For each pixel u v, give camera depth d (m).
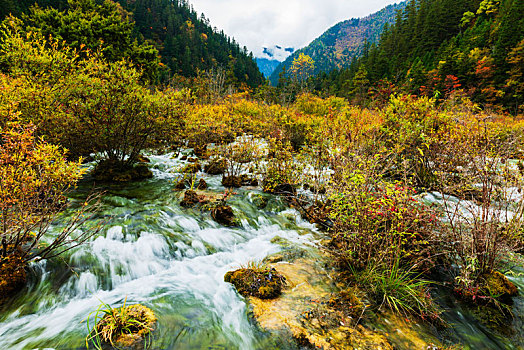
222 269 3.95
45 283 3.17
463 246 3.51
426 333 2.77
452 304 3.28
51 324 2.64
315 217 5.63
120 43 20.59
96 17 18.88
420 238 3.91
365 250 3.80
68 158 7.36
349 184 3.95
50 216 3.55
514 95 29.59
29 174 3.24
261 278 3.46
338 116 7.91
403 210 3.22
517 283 3.67
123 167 8.09
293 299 3.21
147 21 87.06
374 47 74.25
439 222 3.80
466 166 5.00
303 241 5.00
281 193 7.32
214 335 2.60
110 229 4.43
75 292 3.19
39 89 5.99
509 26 38.00
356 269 3.88
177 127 8.91
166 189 7.06
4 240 3.00
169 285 3.49
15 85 5.68
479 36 45.78
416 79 41.47
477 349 2.62
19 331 2.53
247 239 5.07
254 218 5.89
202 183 7.42
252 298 3.21
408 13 77.44
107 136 7.23
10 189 3.02
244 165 9.73
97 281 3.39
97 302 3.07
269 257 4.34
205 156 10.89
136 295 3.24
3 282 2.88
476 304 3.26
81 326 2.60
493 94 32.38
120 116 7.10
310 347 2.46
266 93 48.53
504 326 2.95
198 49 95.19
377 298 3.27
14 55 6.13
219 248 4.62
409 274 3.69
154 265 3.91
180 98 8.43
